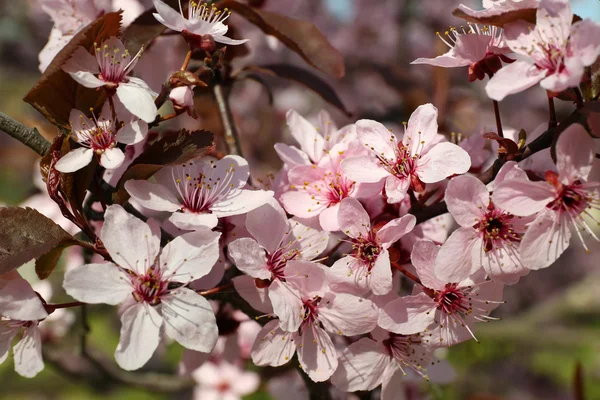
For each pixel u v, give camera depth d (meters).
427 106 0.26
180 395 0.51
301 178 0.26
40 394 0.61
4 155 0.77
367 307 0.25
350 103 0.58
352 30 0.64
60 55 0.25
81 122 0.25
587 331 0.58
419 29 0.64
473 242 0.25
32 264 0.32
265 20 0.31
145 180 0.25
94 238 0.25
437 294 0.25
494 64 0.26
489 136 0.25
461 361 0.50
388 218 0.26
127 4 0.31
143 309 0.24
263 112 0.58
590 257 0.78
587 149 0.24
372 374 0.26
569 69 0.23
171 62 0.32
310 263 0.25
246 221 0.25
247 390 0.41
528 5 0.25
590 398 0.58
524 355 0.62
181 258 0.24
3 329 0.25
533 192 0.24
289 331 0.25
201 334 0.24
